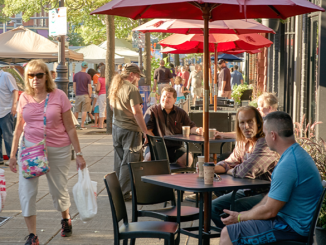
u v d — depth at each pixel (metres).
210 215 3.97
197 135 6.74
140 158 6.59
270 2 3.14
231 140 6.16
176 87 18.31
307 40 8.83
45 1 18.42
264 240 3.27
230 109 10.08
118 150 6.65
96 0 17.58
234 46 9.93
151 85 18.12
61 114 4.79
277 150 3.39
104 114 16.06
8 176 8.14
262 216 3.30
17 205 6.30
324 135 6.39
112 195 3.70
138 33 14.09
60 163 4.80
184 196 6.87
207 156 3.93
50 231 5.22
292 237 3.25
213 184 3.68
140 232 3.61
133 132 6.50
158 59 18.30
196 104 11.48
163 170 4.47
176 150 6.88
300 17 9.71
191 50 10.22
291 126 3.35
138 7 4.14
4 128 8.97
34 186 4.68
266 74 14.89
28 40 13.06
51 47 13.05
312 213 3.23
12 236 5.06
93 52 20.95
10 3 19.20
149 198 4.37
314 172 3.26
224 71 16.78
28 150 4.62
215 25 6.53
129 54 22.06
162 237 3.56
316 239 4.28
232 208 4.07
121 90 6.48
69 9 18.17
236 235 3.34
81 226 5.41
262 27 6.79
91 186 4.73
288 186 3.21
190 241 4.95
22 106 4.75
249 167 3.99
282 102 11.59
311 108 8.52
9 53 12.55
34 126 4.68
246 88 14.66
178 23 6.42
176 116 6.91
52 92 4.77
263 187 4.13
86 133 14.69
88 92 15.69
